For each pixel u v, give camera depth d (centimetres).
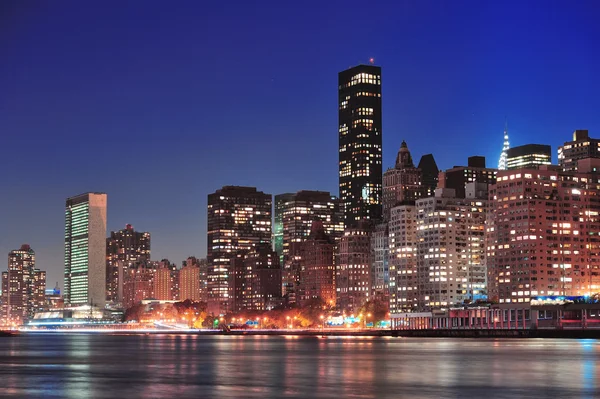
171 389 17062
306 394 15962
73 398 15600
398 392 16288
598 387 17188
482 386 17438
